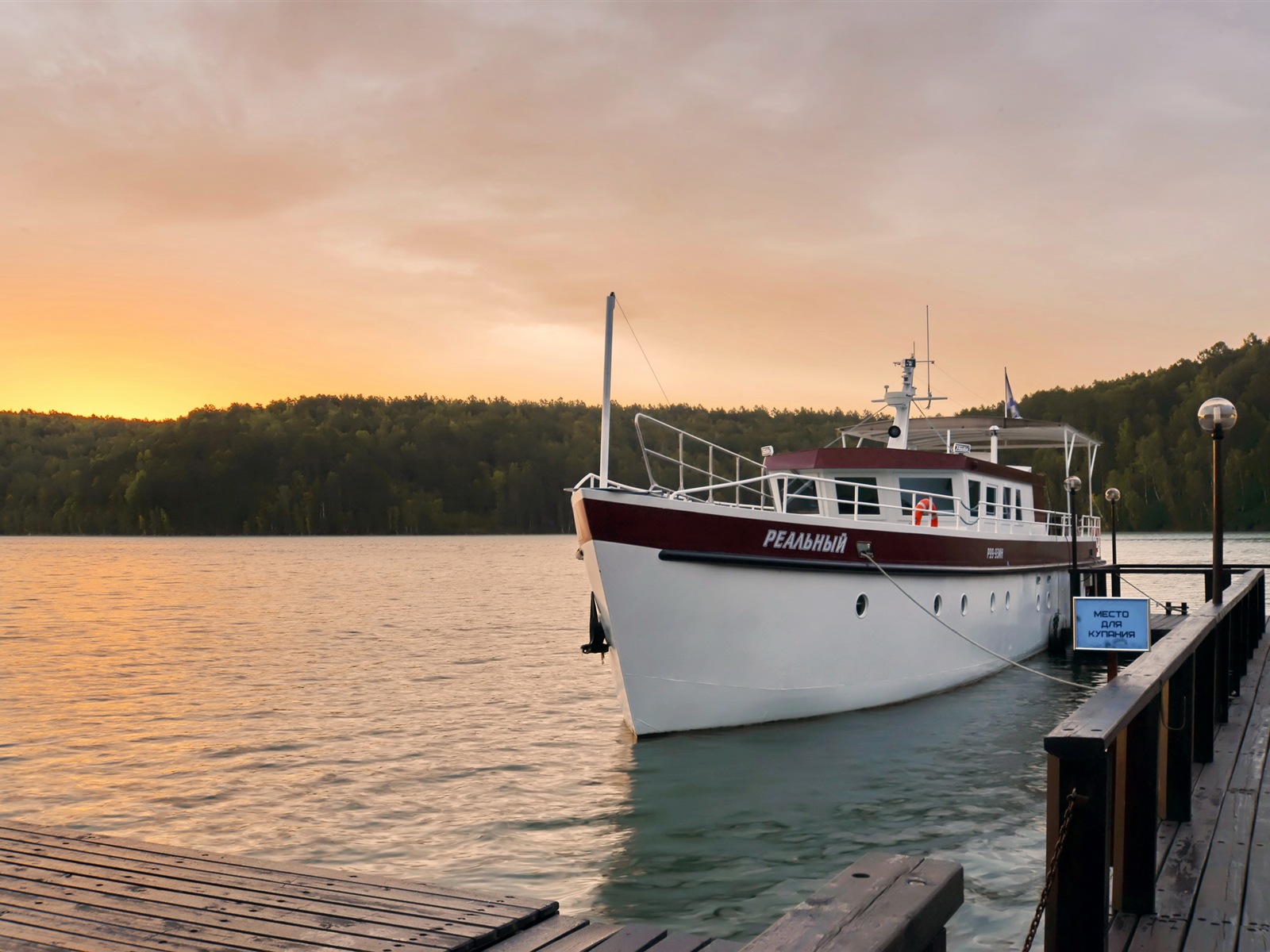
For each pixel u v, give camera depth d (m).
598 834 11.59
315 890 6.34
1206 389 147.50
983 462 20.11
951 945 8.42
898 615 17.08
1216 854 6.43
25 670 26.53
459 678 24.47
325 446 183.75
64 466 198.38
